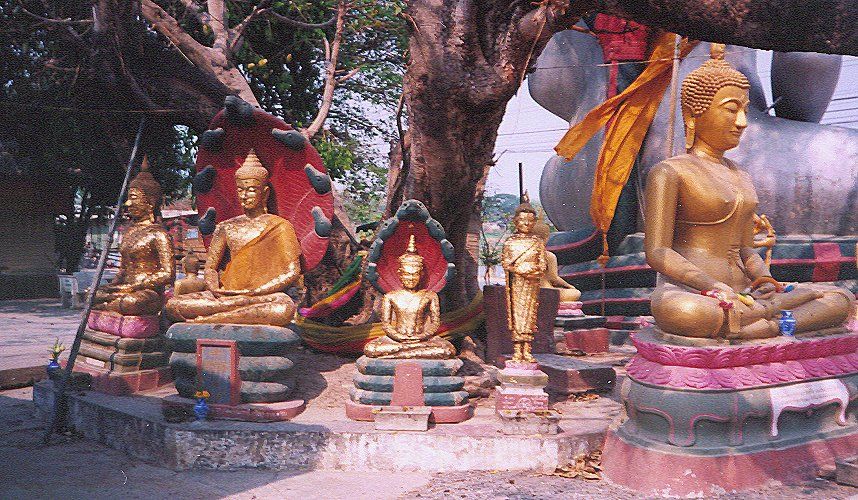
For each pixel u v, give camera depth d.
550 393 8.07
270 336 6.77
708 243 6.59
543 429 6.20
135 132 11.02
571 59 14.52
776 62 14.20
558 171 15.02
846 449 6.22
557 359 8.77
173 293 9.50
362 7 10.91
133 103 10.35
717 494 5.43
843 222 12.70
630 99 11.39
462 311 8.80
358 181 15.98
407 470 6.12
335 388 7.62
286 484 5.82
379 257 7.25
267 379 6.77
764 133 13.12
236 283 7.45
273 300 6.97
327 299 9.34
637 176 13.37
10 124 9.73
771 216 12.78
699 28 5.47
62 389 7.20
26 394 9.41
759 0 5.09
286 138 7.62
